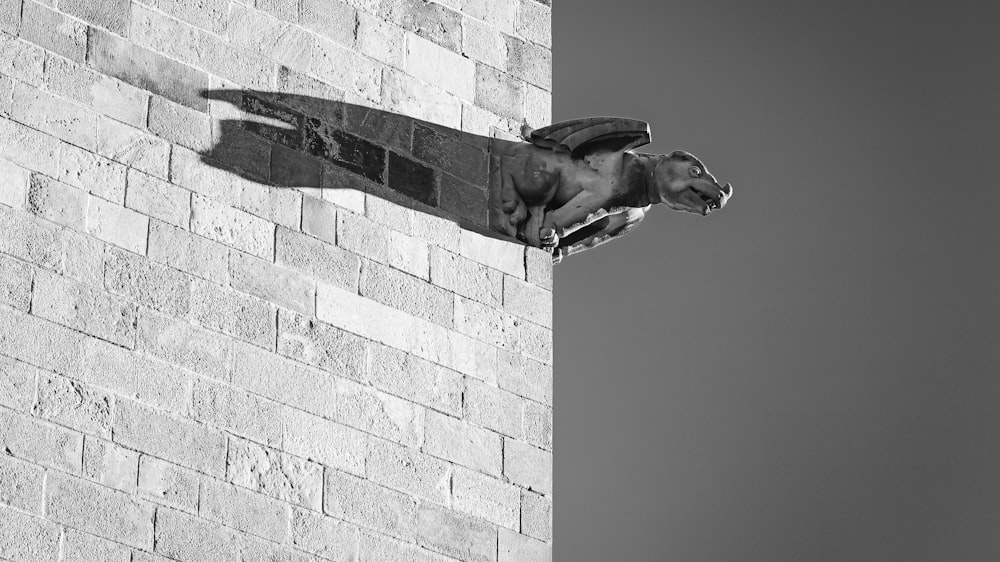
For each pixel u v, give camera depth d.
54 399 61.03
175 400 63.38
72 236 62.78
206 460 63.56
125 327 63.00
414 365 69.19
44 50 63.84
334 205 68.88
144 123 65.31
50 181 62.81
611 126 72.44
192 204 65.62
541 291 73.00
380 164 70.50
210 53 67.50
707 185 71.38
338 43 70.88
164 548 62.00
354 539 66.06
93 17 65.19
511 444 70.75
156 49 66.31
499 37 75.25
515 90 75.00
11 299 61.03
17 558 59.25
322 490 65.75
